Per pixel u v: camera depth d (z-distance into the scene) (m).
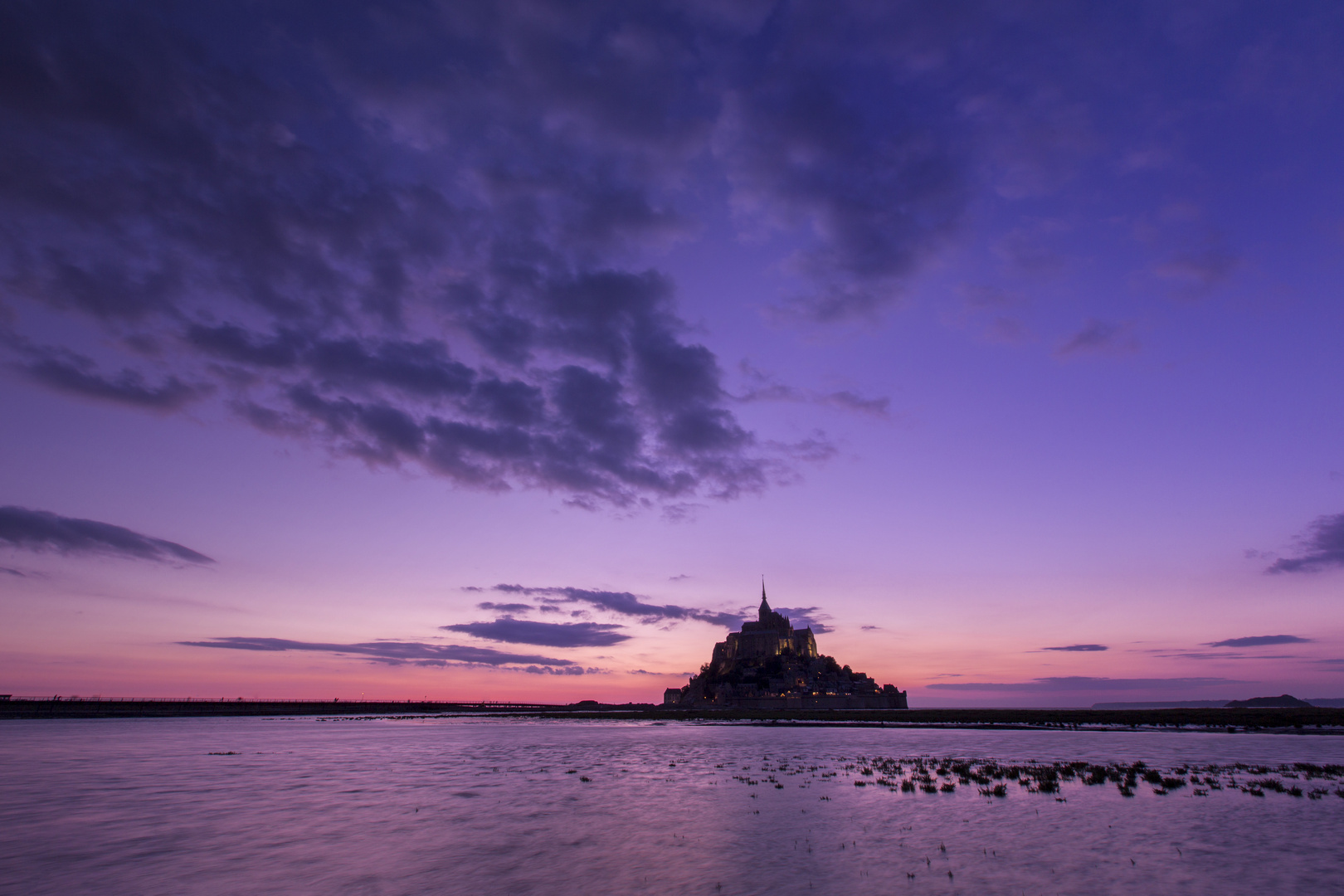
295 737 106.44
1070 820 30.47
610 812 34.22
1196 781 42.84
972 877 21.36
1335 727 105.50
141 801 38.50
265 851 25.72
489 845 26.59
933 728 124.81
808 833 28.44
